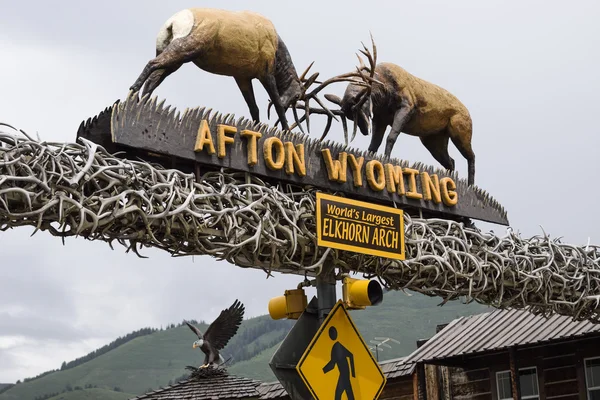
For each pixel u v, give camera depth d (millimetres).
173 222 6922
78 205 6305
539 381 18609
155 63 7367
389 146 9141
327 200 7844
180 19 7598
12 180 6148
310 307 8492
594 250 10141
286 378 8086
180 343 135000
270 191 7473
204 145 7363
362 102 8891
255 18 8031
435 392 20531
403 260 8336
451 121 9727
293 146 7922
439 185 9156
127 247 6949
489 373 19750
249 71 8031
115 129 6867
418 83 9516
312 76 8570
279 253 7656
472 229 9172
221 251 7203
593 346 17844
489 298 9406
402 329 113938
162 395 17562
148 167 6793
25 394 120625
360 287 8172
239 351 131125
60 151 6309
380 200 8602
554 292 9797
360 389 8234
